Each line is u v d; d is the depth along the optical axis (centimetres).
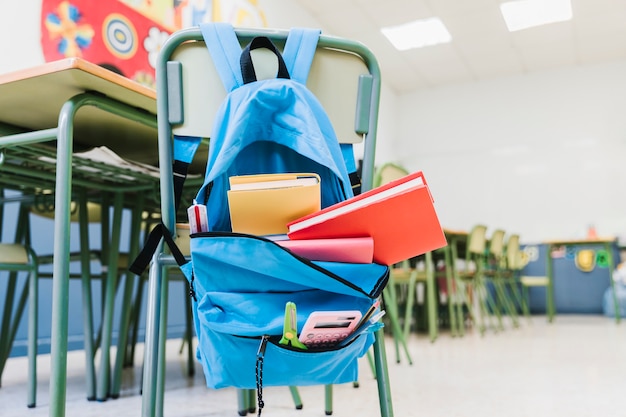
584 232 637
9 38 243
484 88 703
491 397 165
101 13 262
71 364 250
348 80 88
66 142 104
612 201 630
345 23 545
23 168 149
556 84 668
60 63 99
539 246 648
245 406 142
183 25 321
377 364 88
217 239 71
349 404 156
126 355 236
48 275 212
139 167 148
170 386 186
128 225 352
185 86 84
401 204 71
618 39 582
